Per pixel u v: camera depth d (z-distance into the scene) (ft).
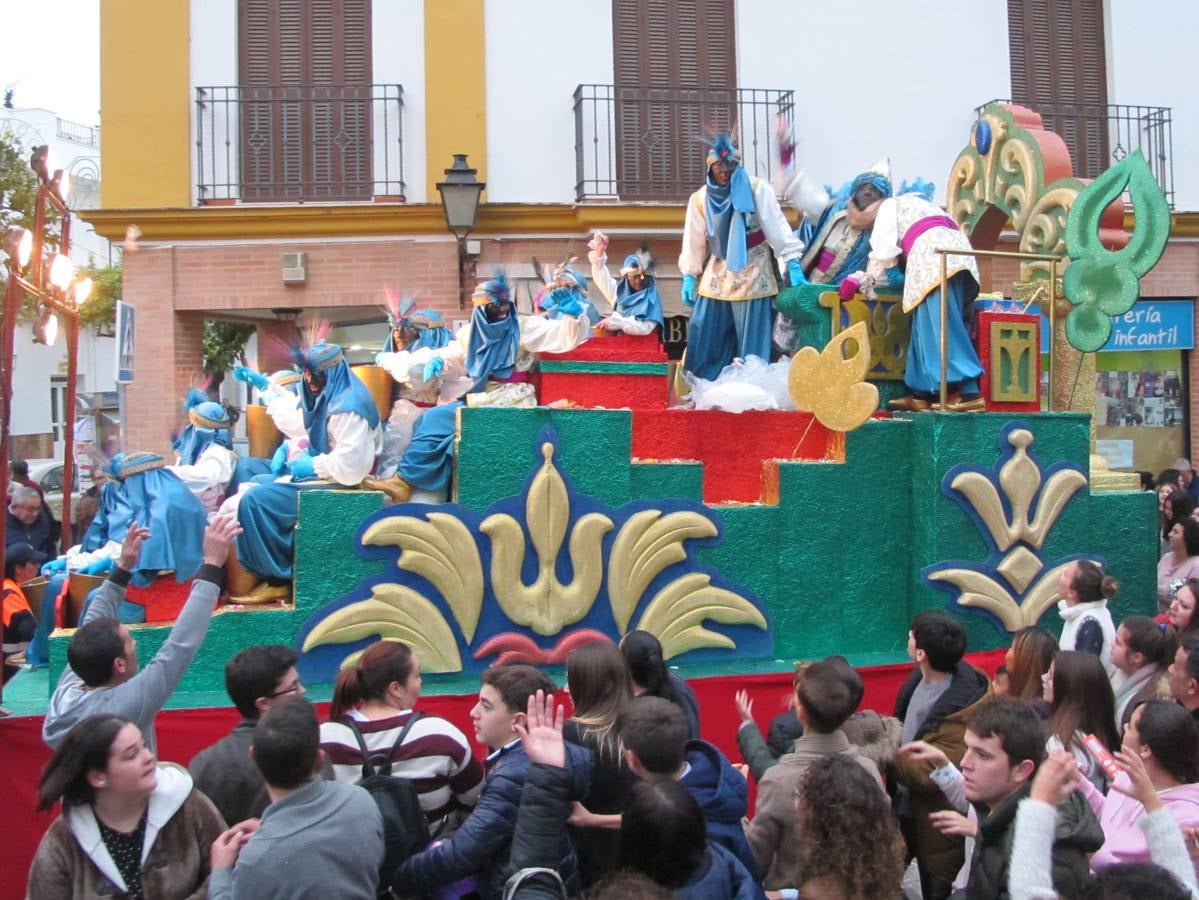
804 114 41.86
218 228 39.04
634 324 23.30
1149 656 15.64
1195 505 26.17
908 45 42.42
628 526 20.10
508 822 11.27
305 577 18.83
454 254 39.78
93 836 10.17
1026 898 9.71
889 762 13.74
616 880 8.65
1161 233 21.53
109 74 39.24
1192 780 11.33
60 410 73.92
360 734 12.48
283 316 42.70
